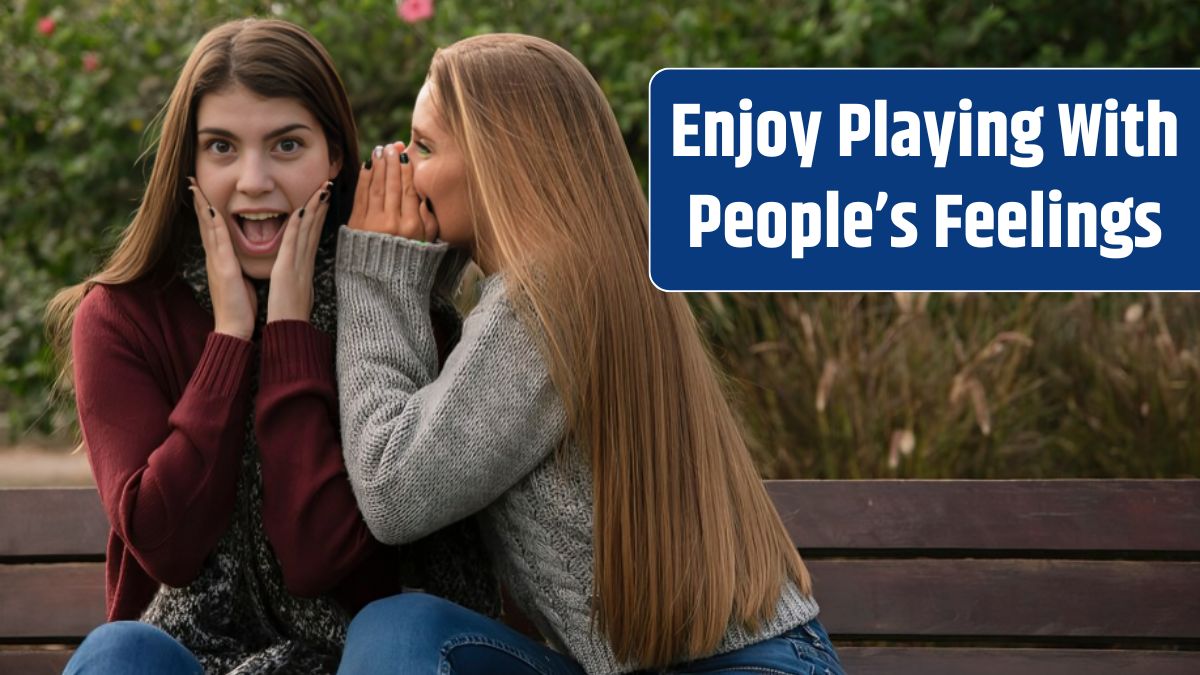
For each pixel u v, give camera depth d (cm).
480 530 337
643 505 305
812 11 761
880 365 599
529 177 313
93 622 400
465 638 306
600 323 305
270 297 327
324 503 312
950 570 397
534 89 320
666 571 303
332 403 323
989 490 397
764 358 615
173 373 334
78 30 802
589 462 308
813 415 595
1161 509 393
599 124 323
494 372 301
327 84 337
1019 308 647
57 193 800
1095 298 666
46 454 949
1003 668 391
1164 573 393
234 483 321
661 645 304
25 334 802
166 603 331
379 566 345
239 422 321
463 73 323
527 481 312
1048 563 396
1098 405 633
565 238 308
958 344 614
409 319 324
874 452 584
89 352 329
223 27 336
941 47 743
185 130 329
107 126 784
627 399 305
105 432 322
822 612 398
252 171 325
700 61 734
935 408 595
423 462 298
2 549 401
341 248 326
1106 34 767
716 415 320
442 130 328
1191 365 620
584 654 313
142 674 287
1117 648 407
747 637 308
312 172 332
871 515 399
